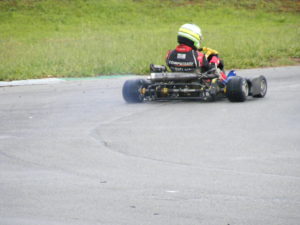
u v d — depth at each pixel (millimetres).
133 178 22219
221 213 18188
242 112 35688
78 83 53688
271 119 33406
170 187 20969
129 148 27250
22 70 60875
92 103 41406
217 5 142625
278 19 130500
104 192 20578
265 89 41719
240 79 38594
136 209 18734
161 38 88312
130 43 82188
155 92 39812
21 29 114438
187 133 30172
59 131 31828
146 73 60125
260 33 97250
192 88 39125
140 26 120562
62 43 85062
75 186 21375
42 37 100000
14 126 33812
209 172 22781
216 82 38719
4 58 69125
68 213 18547
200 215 18062
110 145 27984
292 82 50000
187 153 25953
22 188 21281
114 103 41125
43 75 59125
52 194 20484
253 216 17875
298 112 35500
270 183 21156
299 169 22984
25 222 17891
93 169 23688
